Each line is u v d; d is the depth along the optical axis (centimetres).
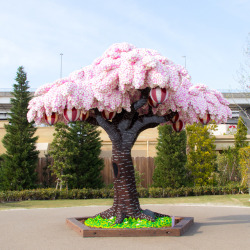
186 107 861
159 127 1966
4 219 1087
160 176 1909
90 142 1891
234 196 1783
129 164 902
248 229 891
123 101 809
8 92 3662
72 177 1773
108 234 796
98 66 821
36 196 1703
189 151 2052
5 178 1822
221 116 920
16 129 1867
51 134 2280
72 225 900
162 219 884
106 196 1791
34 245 732
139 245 714
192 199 1694
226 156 2181
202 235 812
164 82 742
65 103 787
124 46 855
